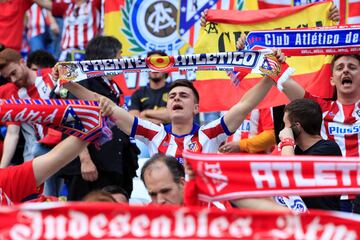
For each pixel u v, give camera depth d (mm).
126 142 12133
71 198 12078
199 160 6586
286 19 12578
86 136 7941
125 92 15188
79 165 11945
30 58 15500
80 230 6051
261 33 11211
